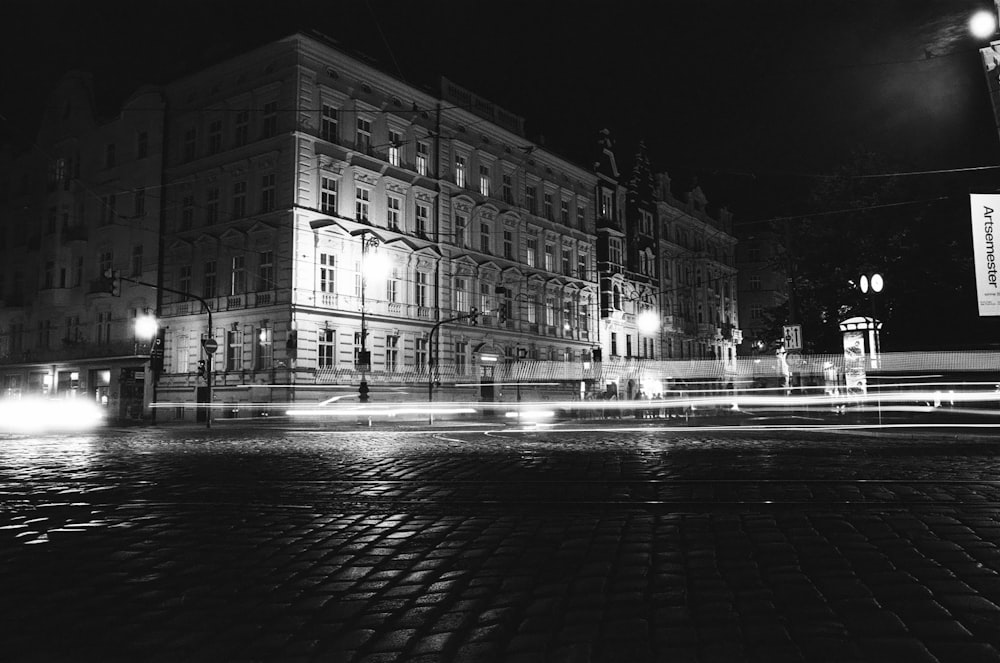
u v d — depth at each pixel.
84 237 45.03
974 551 5.28
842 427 23.02
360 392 34.03
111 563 5.27
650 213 66.56
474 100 47.66
